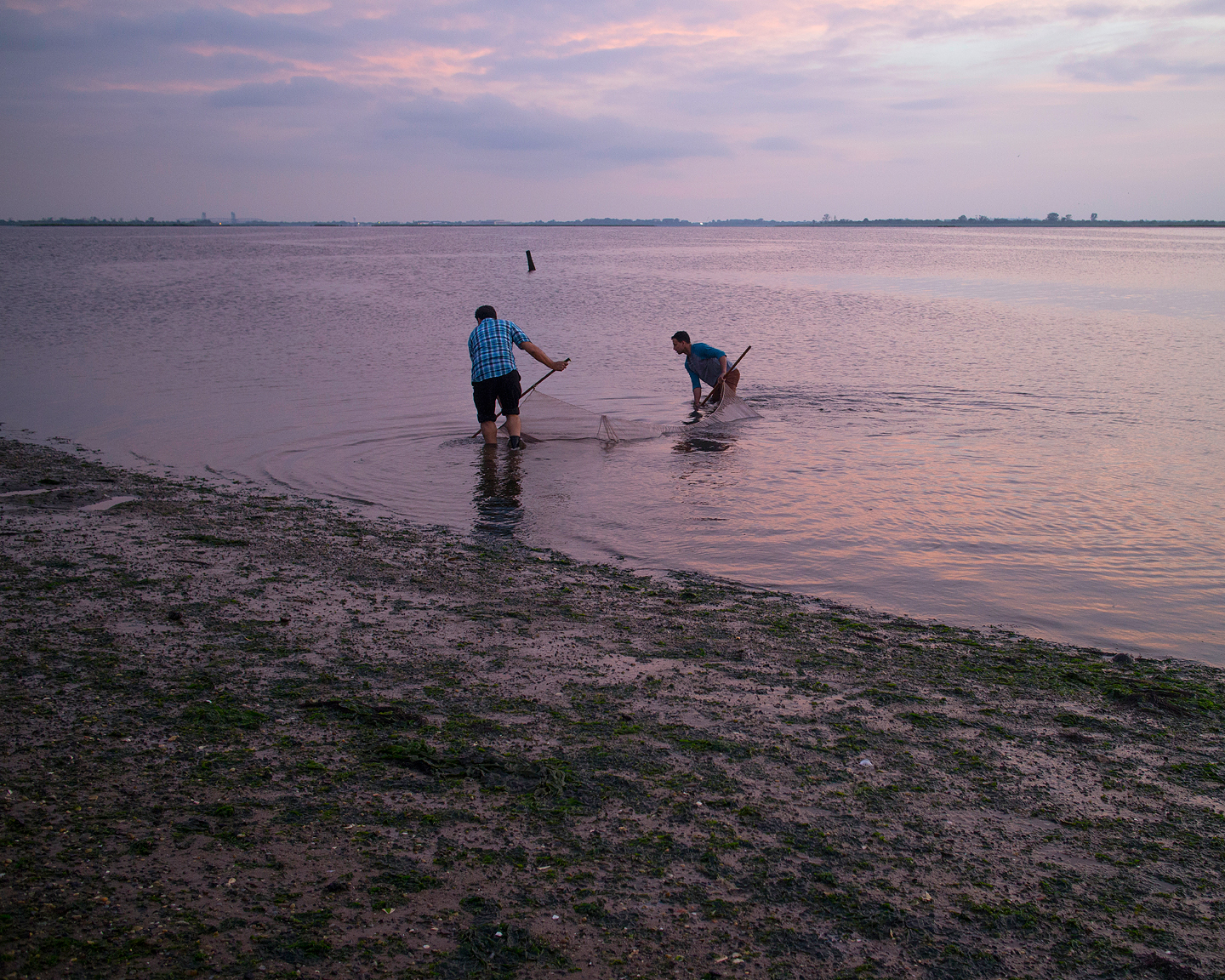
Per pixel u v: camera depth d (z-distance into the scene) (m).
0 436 10.47
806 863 3.07
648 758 3.80
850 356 17.36
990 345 18.88
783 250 91.19
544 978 2.42
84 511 7.63
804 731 4.12
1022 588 6.23
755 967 2.52
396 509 8.12
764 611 5.79
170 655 4.70
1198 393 13.26
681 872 2.98
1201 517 7.70
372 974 2.39
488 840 3.12
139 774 3.44
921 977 2.51
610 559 6.82
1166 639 5.44
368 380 14.34
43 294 30.09
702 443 10.62
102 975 2.31
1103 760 3.94
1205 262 61.06
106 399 12.67
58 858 2.82
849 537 7.29
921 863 3.10
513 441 10.33
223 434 10.77
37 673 4.38
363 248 98.00
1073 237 170.25
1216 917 2.84
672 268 53.84
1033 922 2.78
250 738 3.80
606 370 15.83
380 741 3.84
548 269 52.44
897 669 4.90
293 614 5.43
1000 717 4.35
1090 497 8.29
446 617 5.51
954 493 8.46
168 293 31.30
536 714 4.20
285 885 2.77
